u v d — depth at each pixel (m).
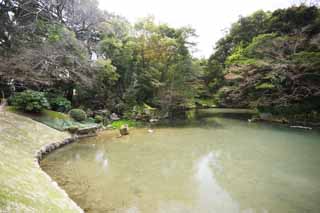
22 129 6.12
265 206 3.55
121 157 5.88
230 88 14.88
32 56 8.55
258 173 4.94
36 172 4.01
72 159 5.61
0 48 9.27
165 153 6.32
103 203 3.50
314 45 11.41
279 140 7.97
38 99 7.86
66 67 9.45
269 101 12.34
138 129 9.71
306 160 5.81
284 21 14.72
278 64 11.26
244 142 7.69
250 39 18.72
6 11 10.07
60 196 3.32
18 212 2.19
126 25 13.24
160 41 12.97
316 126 10.52
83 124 8.61
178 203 3.60
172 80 13.10
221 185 4.31
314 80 11.24
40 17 10.66
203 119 13.20
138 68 13.18
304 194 3.97
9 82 9.77
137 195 3.81
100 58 11.08
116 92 12.66
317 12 13.44
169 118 13.38
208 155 6.21
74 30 11.66
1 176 2.87
